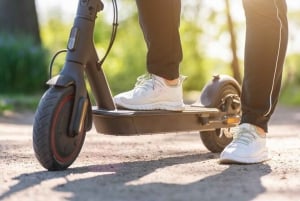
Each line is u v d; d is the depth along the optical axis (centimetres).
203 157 296
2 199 193
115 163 271
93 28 253
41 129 235
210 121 301
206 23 1905
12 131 491
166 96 272
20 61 1065
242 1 260
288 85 1544
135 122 259
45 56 1091
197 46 2012
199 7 1877
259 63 259
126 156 301
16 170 247
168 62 269
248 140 264
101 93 259
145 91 268
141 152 319
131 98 266
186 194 199
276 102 268
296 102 1326
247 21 260
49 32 2167
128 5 1886
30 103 860
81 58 248
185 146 354
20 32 1184
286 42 261
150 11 262
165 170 247
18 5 1184
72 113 242
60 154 242
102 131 263
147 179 226
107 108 260
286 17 260
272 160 273
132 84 1709
